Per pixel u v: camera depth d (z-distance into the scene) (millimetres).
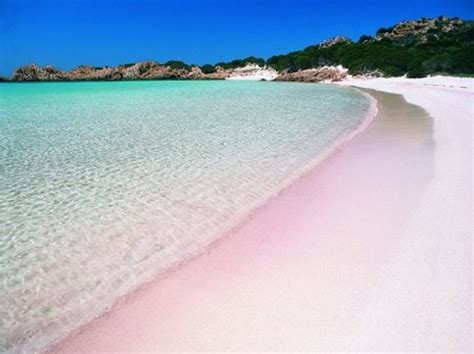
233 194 8531
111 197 8508
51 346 4148
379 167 9773
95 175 10125
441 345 3721
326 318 4238
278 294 4746
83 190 9000
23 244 6469
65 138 15625
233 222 7086
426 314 4152
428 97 27625
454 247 5484
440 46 82188
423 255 5348
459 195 7289
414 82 50312
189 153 12219
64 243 6477
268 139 14109
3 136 16438
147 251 6148
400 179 8617
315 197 8047
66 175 10172
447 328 3928
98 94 47062
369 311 4285
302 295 4688
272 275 5191
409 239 5832
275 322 4238
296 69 100562
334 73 84250
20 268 5746
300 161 10977
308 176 9539
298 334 4031
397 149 11492
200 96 39781
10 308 4820
